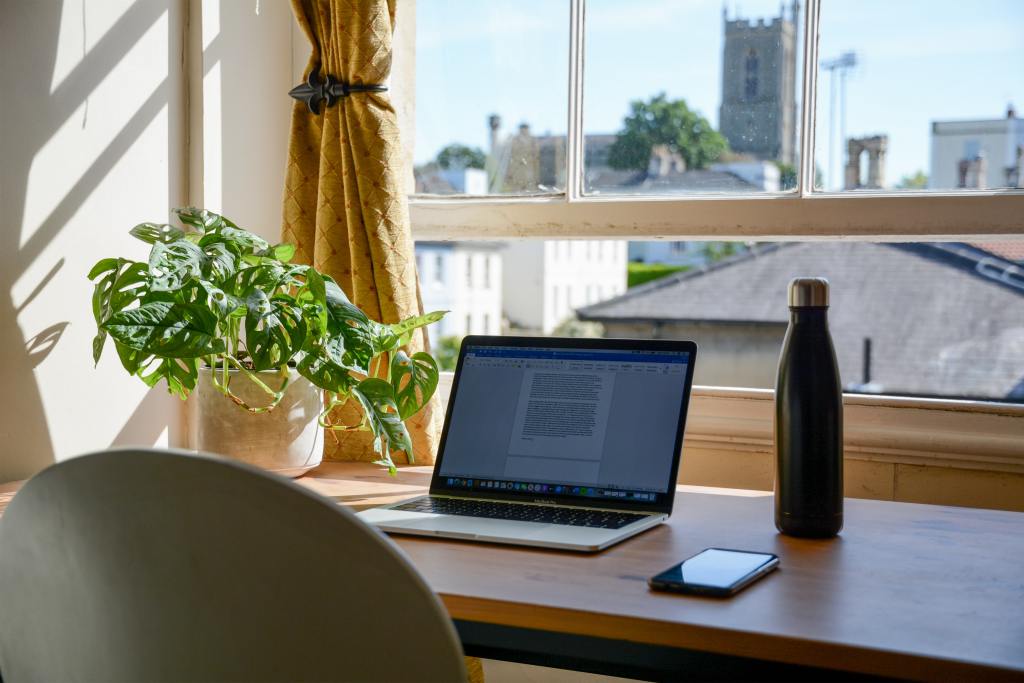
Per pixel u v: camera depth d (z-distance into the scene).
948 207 1.43
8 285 1.33
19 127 1.34
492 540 0.99
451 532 1.01
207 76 1.62
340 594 0.62
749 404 1.47
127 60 1.50
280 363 1.22
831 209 1.49
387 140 1.49
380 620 0.62
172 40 1.59
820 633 0.71
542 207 1.67
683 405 1.16
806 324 1.02
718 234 1.56
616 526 1.04
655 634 0.75
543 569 0.89
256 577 0.62
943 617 0.75
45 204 1.38
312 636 0.63
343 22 1.49
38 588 0.71
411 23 1.77
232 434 1.29
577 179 1.69
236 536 0.62
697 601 0.79
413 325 1.38
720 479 1.48
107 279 1.24
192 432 1.65
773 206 1.53
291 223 1.58
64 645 0.71
